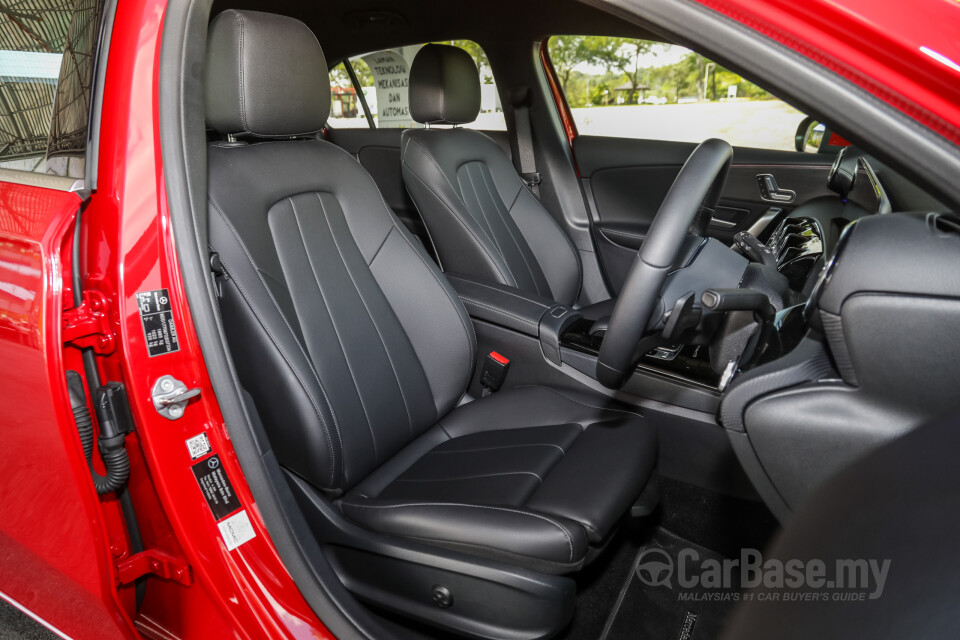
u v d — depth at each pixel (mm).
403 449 1481
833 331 715
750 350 1062
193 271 947
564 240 2406
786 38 648
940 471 489
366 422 1315
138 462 991
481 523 1104
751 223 2379
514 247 2182
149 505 1014
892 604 447
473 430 1559
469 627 1116
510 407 1591
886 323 670
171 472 956
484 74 2689
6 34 1024
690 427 1507
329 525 1205
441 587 1115
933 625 422
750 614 540
